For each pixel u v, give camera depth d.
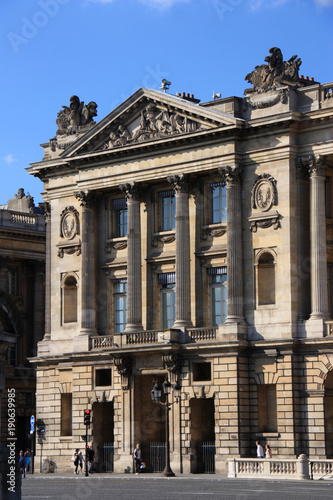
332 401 79.12
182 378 83.94
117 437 87.44
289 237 80.44
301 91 81.69
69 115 96.69
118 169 90.38
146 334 85.38
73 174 95.06
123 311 91.38
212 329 82.75
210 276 86.06
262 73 82.94
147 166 88.44
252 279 82.50
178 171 86.31
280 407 79.44
